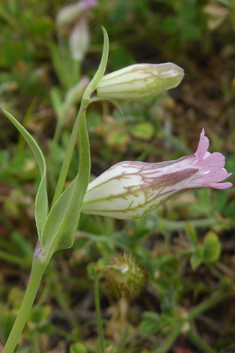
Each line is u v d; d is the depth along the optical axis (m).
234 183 0.16
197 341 0.13
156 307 0.15
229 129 0.19
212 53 0.21
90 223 0.14
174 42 0.21
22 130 0.10
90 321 0.14
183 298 0.15
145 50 0.22
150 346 0.14
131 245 0.13
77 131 0.10
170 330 0.13
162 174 0.10
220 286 0.15
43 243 0.10
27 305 0.10
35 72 0.19
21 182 0.16
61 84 0.21
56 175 0.15
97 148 0.18
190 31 0.19
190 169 0.10
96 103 0.19
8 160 0.18
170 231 0.16
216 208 0.14
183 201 0.15
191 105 0.20
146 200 0.10
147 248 0.16
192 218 0.16
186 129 0.19
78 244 0.13
